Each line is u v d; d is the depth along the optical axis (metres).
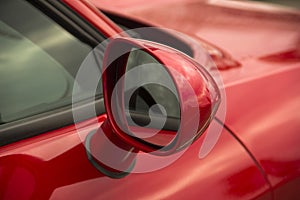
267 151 1.70
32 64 1.44
